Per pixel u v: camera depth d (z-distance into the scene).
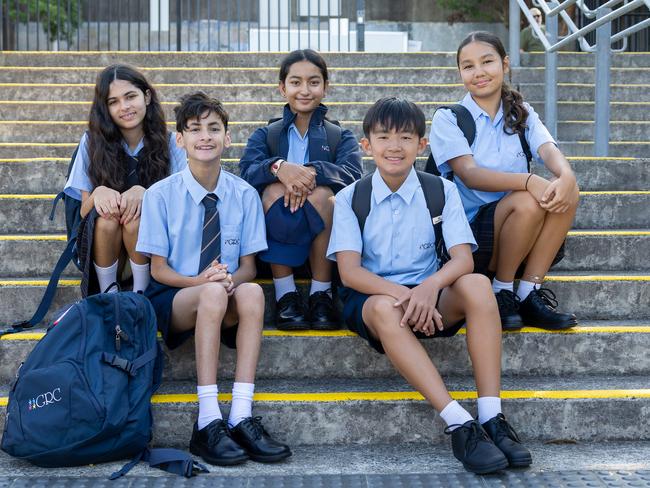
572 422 2.65
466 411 2.47
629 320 3.14
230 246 2.84
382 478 2.32
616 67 6.34
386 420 2.64
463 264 2.62
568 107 5.38
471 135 3.04
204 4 8.30
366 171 4.03
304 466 2.45
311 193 2.91
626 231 3.50
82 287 2.87
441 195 2.75
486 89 3.01
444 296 2.64
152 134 3.06
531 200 2.79
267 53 6.08
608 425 2.65
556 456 2.52
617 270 3.40
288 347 2.86
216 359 2.55
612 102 5.48
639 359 2.91
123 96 2.97
